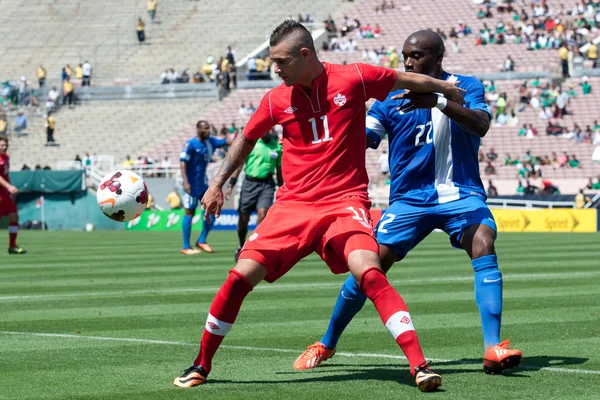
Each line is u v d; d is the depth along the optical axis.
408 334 11.26
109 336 16.55
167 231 72.81
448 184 13.39
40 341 15.91
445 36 95.25
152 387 11.73
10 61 105.56
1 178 40.62
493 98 85.69
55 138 92.62
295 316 19.34
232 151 12.30
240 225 34.53
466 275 29.56
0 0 113.94
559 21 93.06
